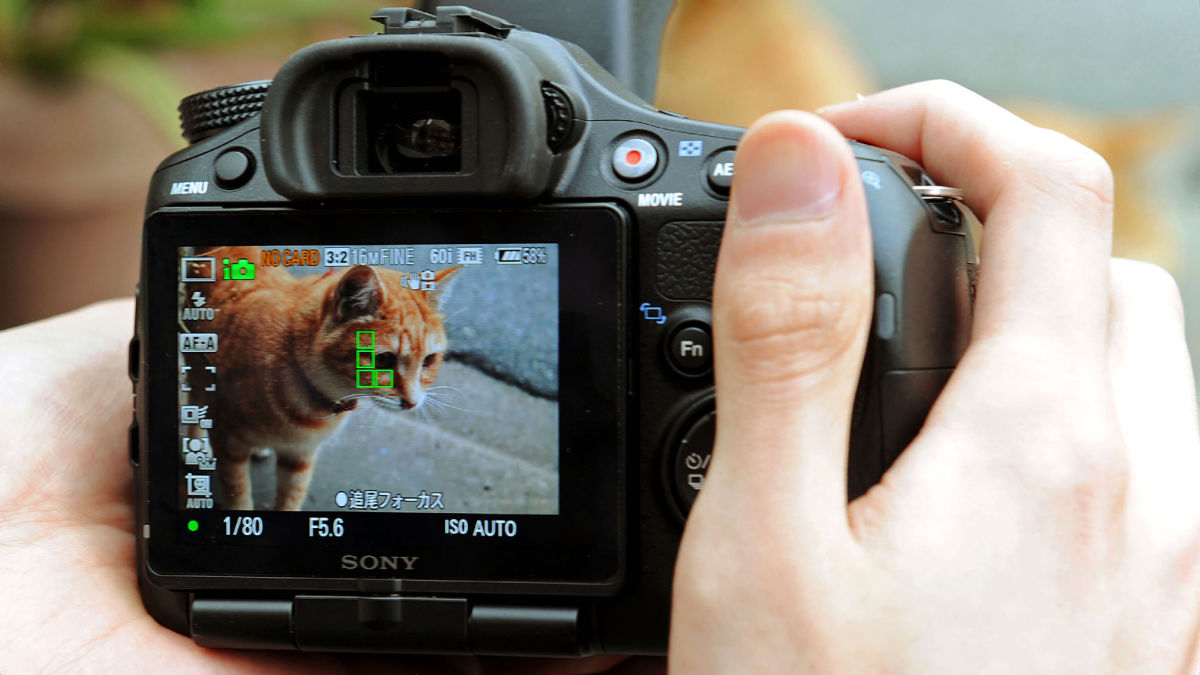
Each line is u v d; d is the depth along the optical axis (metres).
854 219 0.59
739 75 1.54
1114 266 0.82
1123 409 0.74
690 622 0.61
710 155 0.75
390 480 0.75
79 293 1.74
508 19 0.89
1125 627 0.63
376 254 0.75
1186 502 0.69
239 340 0.76
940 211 0.75
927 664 0.59
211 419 0.76
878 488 0.64
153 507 0.77
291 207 0.76
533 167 0.72
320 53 0.73
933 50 1.61
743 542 0.59
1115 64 1.58
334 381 0.75
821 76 1.57
